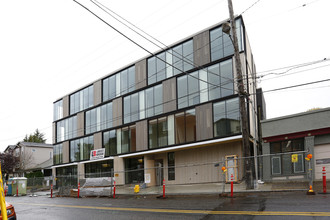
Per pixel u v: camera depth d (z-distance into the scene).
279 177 19.84
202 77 24.95
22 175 54.44
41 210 15.34
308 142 19.02
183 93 26.23
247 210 10.41
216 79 23.98
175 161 26.92
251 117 23.86
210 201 13.77
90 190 22.81
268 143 20.89
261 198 13.26
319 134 18.75
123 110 32.41
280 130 20.28
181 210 11.65
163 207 12.92
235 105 22.34
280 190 15.07
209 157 24.33
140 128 29.56
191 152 25.70
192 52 26.05
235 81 22.59
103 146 34.44
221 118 23.03
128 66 32.31
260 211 9.99
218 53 24.30
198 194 17.25
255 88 28.19
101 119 35.34
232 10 18.33
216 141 22.80
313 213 8.98
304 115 19.45
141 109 30.17
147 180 20.81
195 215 10.34
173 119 26.47
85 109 38.06
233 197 14.62
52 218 12.33
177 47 27.38
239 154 22.53
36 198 24.62
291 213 9.23
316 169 18.73
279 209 10.07
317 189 14.76
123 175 30.64
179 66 26.94
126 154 30.62
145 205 14.23
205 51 25.06
